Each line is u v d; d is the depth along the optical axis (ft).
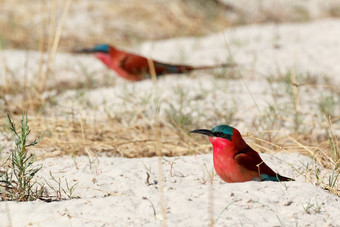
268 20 81.97
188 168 27.58
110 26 72.84
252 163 24.30
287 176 26.27
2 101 42.78
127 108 40.78
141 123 37.86
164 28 75.00
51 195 23.76
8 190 23.79
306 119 38.58
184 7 79.56
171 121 37.01
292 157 29.27
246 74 52.13
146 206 21.01
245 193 21.85
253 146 31.32
